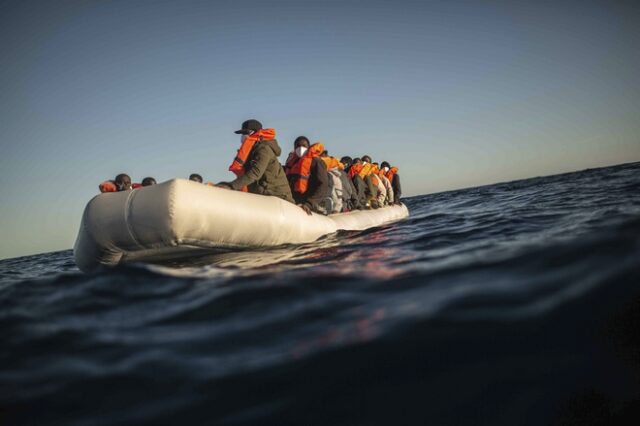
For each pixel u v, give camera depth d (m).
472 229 4.46
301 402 1.10
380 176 9.73
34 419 1.20
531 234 3.34
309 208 5.21
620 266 1.43
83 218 3.81
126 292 2.47
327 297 1.87
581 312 1.22
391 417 0.99
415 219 7.46
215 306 1.98
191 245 3.65
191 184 3.67
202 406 1.15
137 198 3.61
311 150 5.64
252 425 1.05
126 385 1.31
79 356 1.57
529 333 1.18
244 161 4.69
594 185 10.53
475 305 1.41
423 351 1.20
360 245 4.01
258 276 2.54
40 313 2.18
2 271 10.41
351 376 1.16
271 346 1.43
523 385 1.00
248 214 3.97
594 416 0.89
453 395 1.02
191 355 1.46
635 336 1.10
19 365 1.54
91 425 1.14
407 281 1.94
